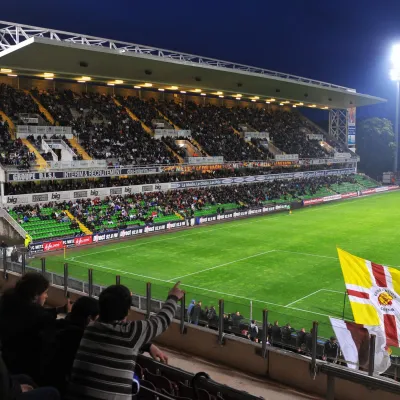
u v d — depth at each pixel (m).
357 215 59.88
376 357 11.65
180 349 14.33
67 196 47.59
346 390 10.43
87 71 53.97
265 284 29.16
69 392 4.27
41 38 42.22
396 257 36.91
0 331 5.13
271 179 71.81
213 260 35.91
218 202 60.88
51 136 52.28
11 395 2.98
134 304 16.73
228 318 14.62
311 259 36.03
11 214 41.78
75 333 4.89
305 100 83.19
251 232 48.28
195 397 4.85
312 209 66.25
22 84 59.69
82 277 20.20
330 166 88.88
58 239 40.28
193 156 63.56
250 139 76.81
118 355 4.23
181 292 5.05
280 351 12.09
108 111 63.31
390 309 14.05
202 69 58.66
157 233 47.94
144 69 56.25
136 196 53.91
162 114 70.62
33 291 5.41
